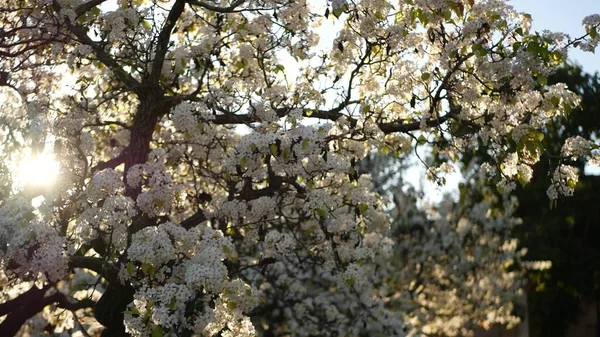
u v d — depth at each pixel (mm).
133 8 7594
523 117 6977
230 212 7137
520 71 6559
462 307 17609
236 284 5758
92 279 9961
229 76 8422
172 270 6094
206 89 8383
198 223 7691
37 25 7375
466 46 6918
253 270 12352
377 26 7379
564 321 22484
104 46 7641
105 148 8781
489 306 17625
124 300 7137
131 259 5652
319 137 6492
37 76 8117
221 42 8070
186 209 8672
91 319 9633
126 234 5930
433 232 17750
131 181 6316
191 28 8492
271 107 7312
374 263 13055
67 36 7316
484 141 7016
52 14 7273
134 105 8867
